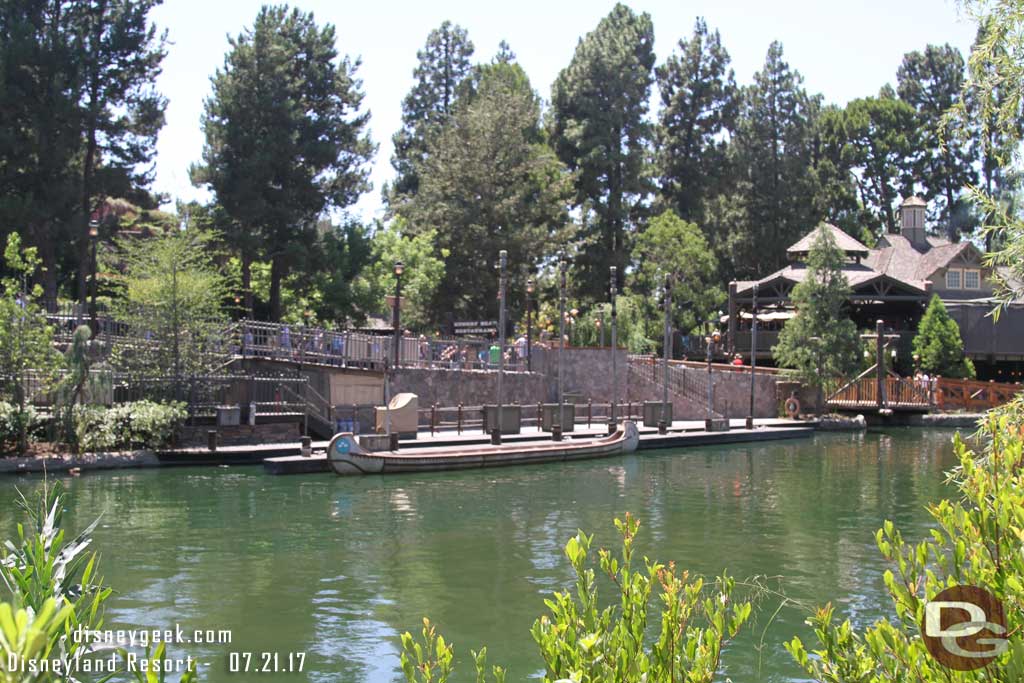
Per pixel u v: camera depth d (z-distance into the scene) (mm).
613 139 70688
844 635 5684
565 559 16875
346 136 51250
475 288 59094
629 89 70375
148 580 15070
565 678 5121
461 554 17281
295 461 27125
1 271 40562
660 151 83688
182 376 31094
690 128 83938
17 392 27500
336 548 17672
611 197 70312
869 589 14961
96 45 43719
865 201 87312
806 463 32500
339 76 52250
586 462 31984
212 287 33719
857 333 52656
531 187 63688
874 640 5266
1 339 27266
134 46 44406
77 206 42375
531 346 43156
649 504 23344
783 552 17750
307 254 48375
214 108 48594
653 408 40438
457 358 40531
